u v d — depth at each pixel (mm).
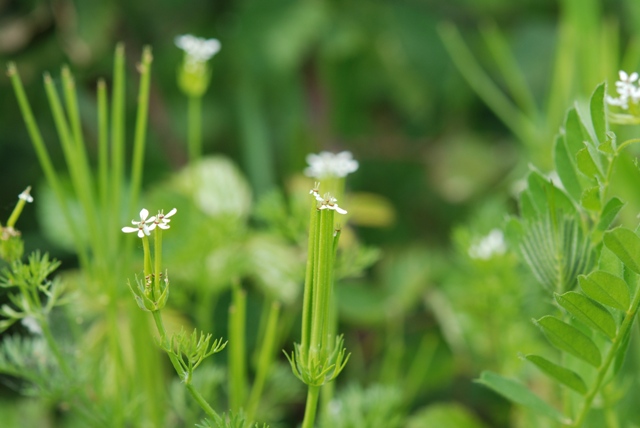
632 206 672
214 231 688
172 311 731
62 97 949
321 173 620
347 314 875
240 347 583
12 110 958
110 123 984
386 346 888
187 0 1040
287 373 686
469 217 1007
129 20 1017
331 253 487
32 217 949
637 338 659
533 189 541
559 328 504
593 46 765
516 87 1027
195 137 814
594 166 502
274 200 668
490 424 872
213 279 698
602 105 498
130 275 612
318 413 737
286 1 1050
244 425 511
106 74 998
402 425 777
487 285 668
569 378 519
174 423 660
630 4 940
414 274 913
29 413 734
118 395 595
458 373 870
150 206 793
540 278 534
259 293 886
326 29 1044
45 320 567
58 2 925
